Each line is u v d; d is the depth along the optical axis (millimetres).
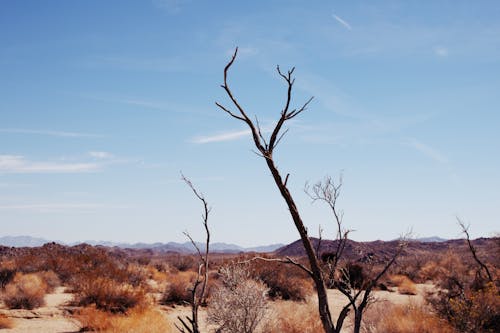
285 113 7312
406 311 13695
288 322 12867
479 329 12305
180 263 41562
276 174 7387
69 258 28859
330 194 8180
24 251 53188
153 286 25406
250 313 11383
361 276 24219
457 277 17938
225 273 11836
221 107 7309
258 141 7375
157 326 13391
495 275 18578
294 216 7469
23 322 14922
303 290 21984
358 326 8086
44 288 21484
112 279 19469
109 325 13812
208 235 7227
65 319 15453
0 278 21562
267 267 22375
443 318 13195
